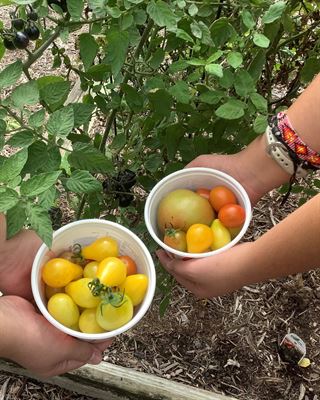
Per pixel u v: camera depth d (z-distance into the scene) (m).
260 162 0.44
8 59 0.84
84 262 0.41
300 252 0.35
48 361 0.39
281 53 0.60
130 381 0.57
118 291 0.36
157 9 0.36
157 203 0.45
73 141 0.48
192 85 0.50
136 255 0.41
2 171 0.34
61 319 0.37
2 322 0.36
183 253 0.41
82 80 0.46
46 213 0.33
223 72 0.42
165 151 0.54
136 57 0.44
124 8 0.39
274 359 0.61
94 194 0.50
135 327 0.62
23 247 0.41
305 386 0.60
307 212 0.34
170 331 0.62
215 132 0.48
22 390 0.59
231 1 0.46
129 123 0.51
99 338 0.36
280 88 0.75
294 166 0.43
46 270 0.38
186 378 0.59
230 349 0.61
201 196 0.44
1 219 0.39
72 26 0.40
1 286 0.42
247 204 0.42
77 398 0.59
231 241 0.42
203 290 0.43
